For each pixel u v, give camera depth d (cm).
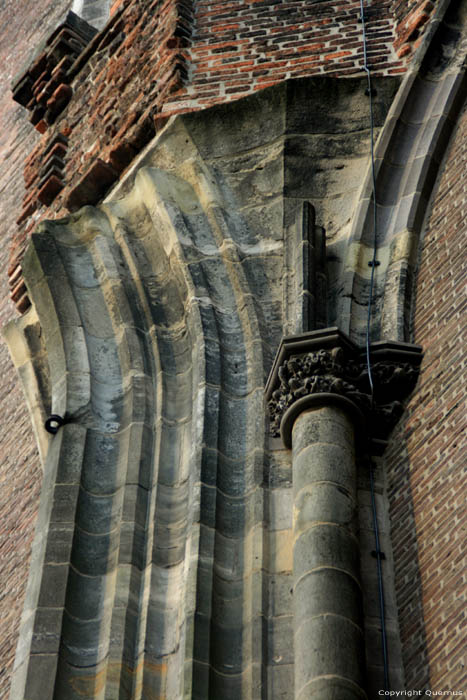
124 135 1900
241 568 1411
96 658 1398
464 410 1412
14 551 1852
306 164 1761
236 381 1578
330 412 1470
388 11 1888
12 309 2323
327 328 1520
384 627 1332
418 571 1352
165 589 1425
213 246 1714
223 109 1819
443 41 1802
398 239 1641
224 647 1349
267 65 1867
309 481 1410
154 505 1496
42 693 1367
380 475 1461
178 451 1552
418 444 1445
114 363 1672
